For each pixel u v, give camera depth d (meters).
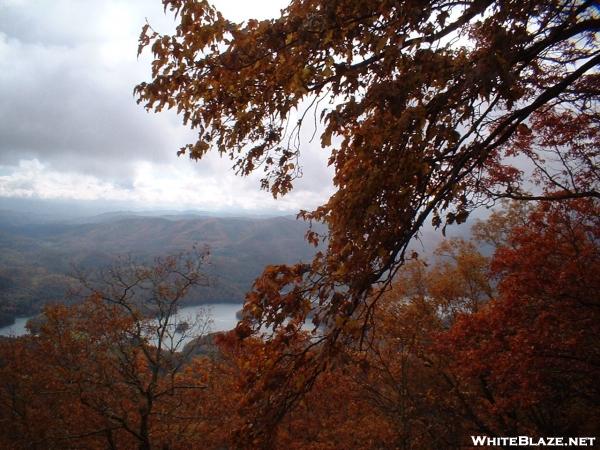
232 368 16.36
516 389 10.76
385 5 2.90
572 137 7.44
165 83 3.31
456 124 3.06
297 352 3.69
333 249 3.52
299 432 19.52
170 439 17.19
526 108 3.48
